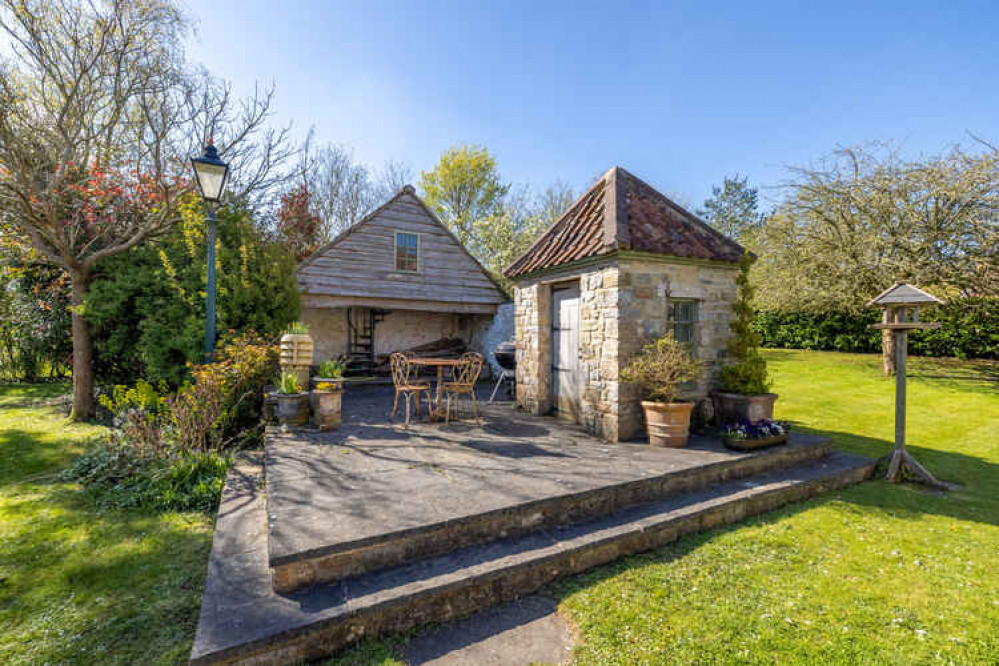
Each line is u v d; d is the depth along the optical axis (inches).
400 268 455.5
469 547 121.5
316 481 149.0
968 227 378.0
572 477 156.3
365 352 532.7
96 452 198.1
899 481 207.3
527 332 295.1
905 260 400.2
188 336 254.1
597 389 227.6
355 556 106.6
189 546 135.3
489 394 391.5
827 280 462.0
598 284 227.5
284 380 230.4
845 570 126.7
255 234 312.7
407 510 124.8
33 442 242.8
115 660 89.4
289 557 97.4
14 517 152.1
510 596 111.5
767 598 112.3
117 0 279.0
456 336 597.0
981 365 433.4
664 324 227.0
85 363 298.2
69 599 109.1
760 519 163.0
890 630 100.7
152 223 301.4
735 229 1162.6
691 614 104.9
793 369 480.4
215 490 168.2
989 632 100.1
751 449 197.9
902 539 147.0
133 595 111.0
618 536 130.6
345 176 844.6
